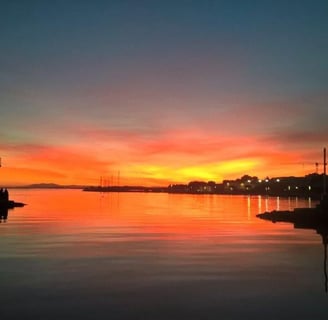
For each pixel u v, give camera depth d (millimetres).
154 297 15383
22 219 50125
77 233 35594
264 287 16938
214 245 28750
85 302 14758
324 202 53844
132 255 24422
